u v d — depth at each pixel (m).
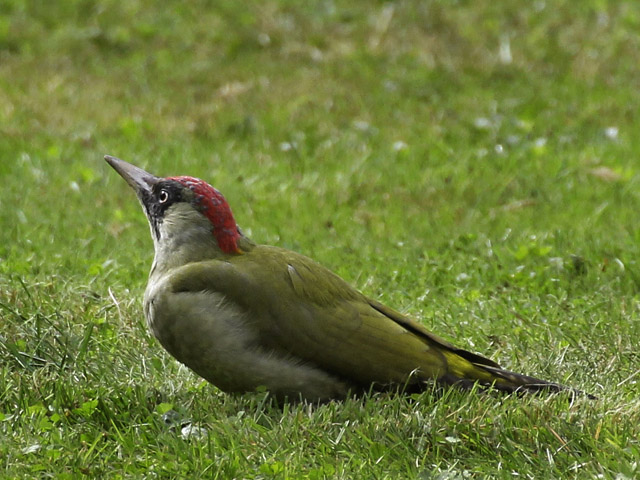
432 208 14.09
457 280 11.13
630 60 20.38
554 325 9.56
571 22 21.78
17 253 11.62
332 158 15.98
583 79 19.64
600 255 11.62
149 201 8.43
